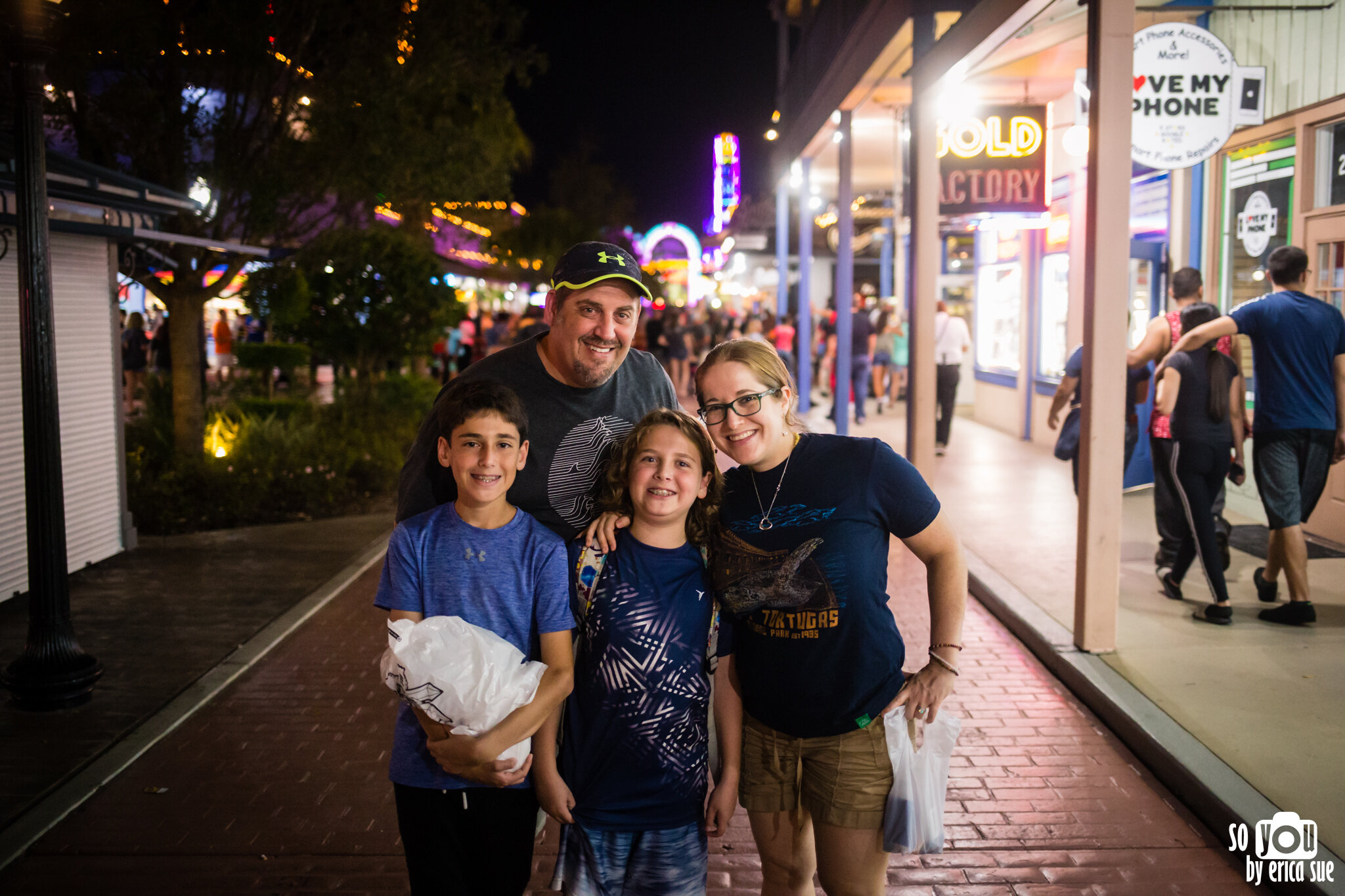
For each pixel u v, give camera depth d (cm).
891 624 266
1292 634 564
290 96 1042
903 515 260
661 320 2455
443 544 256
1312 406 565
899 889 352
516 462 258
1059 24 773
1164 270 936
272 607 684
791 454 264
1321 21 720
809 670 259
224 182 1009
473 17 1105
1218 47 692
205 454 1024
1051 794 416
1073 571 727
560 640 254
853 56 1080
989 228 1077
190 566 792
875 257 2995
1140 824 392
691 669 260
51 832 391
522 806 262
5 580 682
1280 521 576
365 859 372
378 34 1047
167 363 1891
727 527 262
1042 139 977
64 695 504
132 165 996
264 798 420
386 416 1339
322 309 1319
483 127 1243
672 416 256
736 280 4031
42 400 498
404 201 1218
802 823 279
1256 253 815
